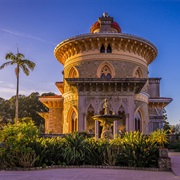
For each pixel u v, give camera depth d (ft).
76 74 107.96
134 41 104.17
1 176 38.47
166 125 237.66
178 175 40.14
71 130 102.78
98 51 104.47
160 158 48.14
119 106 93.35
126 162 50.98
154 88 137.90
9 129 50.21
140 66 109.29
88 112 94.73
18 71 134.82
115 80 92.79
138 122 104.37
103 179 35.70
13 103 243.40
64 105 110.11
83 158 52.70
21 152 48.08
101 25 119.55
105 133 64.44
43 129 183.83
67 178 36.50
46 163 50.88
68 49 110.73
